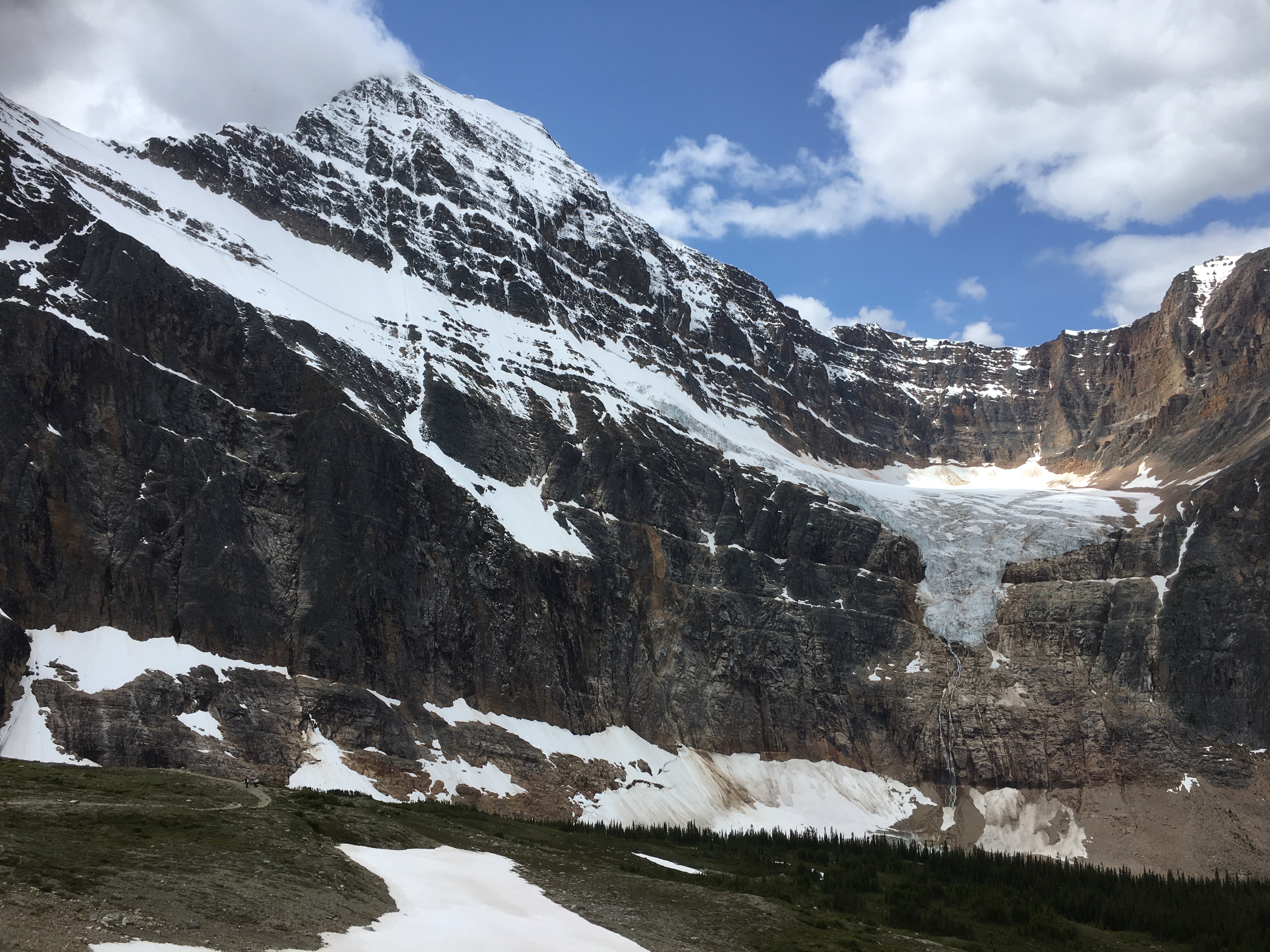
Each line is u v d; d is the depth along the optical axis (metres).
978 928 115.94
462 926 71.25
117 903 58.47
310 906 67.00
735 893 99.88
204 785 94.94
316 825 86.44
